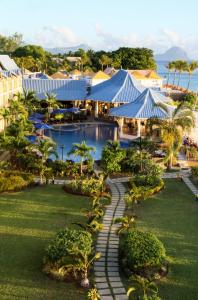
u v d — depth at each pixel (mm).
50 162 42406
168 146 43500
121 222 27594
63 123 70500
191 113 43094
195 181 40562
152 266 22391
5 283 21078
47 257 22719
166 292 20797
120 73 78875
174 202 34562
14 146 41656
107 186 38469
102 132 66438
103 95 74188
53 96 72938
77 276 21875
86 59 161750
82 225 26922
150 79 110312
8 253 24359
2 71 66000
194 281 21938
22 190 36281
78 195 35375
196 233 28172
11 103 61688
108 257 24328
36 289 20641
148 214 31625
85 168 43906
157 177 38312
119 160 41312
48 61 162500
